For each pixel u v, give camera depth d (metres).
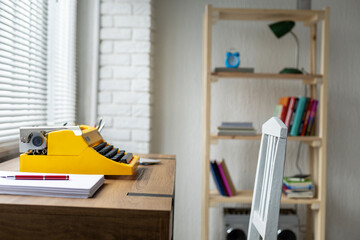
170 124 2.51
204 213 2.11
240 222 2.16
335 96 2.51
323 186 2.10
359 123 2.52
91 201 0.84
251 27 2.51
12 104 1.49
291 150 2.52
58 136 1.06
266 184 1.14
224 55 2.50
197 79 2.51
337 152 2.52
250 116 2.52
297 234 2.15
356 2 2.50
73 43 2.17
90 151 1.08
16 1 1.46
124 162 1.13
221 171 2.14
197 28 2.50
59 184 0.88
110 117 2.29
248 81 2.51
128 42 2.28
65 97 2.08
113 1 2.26
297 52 2.37
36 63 1.70
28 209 0.78
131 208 0.79
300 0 2.37
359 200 2.52
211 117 2.51
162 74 2.50
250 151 2.52
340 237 2.52
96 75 2.26
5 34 1.39
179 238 2.53
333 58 2.51
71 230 0.79
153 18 2.37
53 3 1.84
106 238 0.79
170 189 0.97
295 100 2.17
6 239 0.79
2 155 1.34
